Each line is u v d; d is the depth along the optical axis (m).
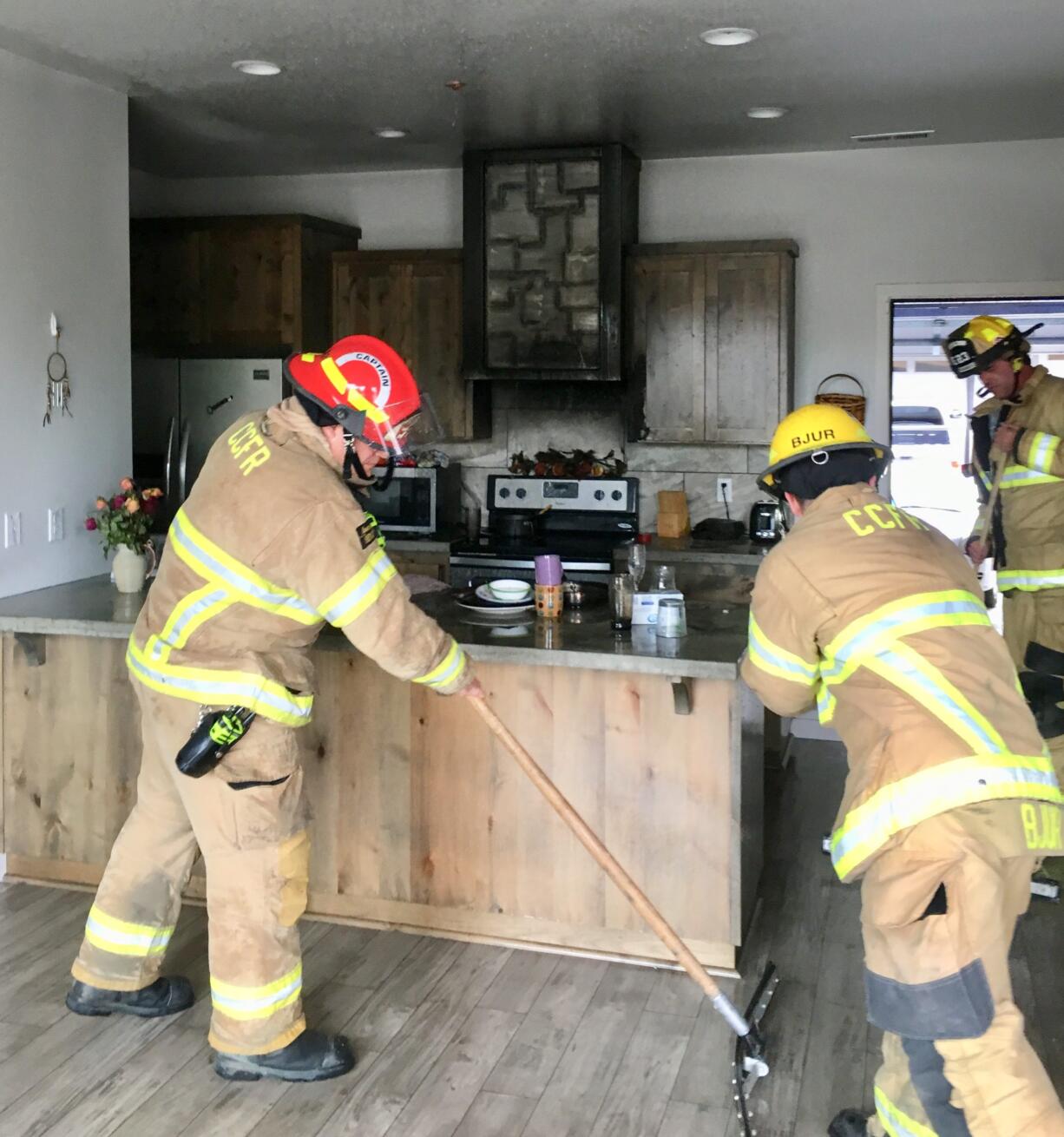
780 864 3.93
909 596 2.08
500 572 5.12
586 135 5.02
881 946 2.03
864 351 5.46
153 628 2.64
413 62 3.93
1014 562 3.84
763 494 5.57
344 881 3.44
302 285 5.49
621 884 2.62
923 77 4.15
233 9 3.38
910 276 5.39
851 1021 2.92
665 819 3.15
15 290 3.78
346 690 3.37
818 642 2.16
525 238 5.27
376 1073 2.69
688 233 5.58
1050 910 3.56
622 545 5.23
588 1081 2.65
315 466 2.50
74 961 3.20
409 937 3.37
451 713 3.29
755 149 5.37
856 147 5.33
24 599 3.75
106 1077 2.67
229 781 2.55
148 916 2.89
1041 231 5.22
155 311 5.66
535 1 3.34
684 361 5.35
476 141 5.13
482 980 3.12
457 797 3.32
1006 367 3.82
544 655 3.07
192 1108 2.55
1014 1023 1.95
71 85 4.02
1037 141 5.19
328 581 2.45
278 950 2.62
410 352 5.61
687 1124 2.50
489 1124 2.50
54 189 3.94
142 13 3.39
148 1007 2.93
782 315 5.21
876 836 2.03
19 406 3.80
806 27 3.58
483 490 5.87
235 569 2.50
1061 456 3.67
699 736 3.11
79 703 3.62
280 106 4.52
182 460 4.70
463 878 3.34
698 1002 3.01
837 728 2.21
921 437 5.62
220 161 5.59
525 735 3.24
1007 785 1.98
